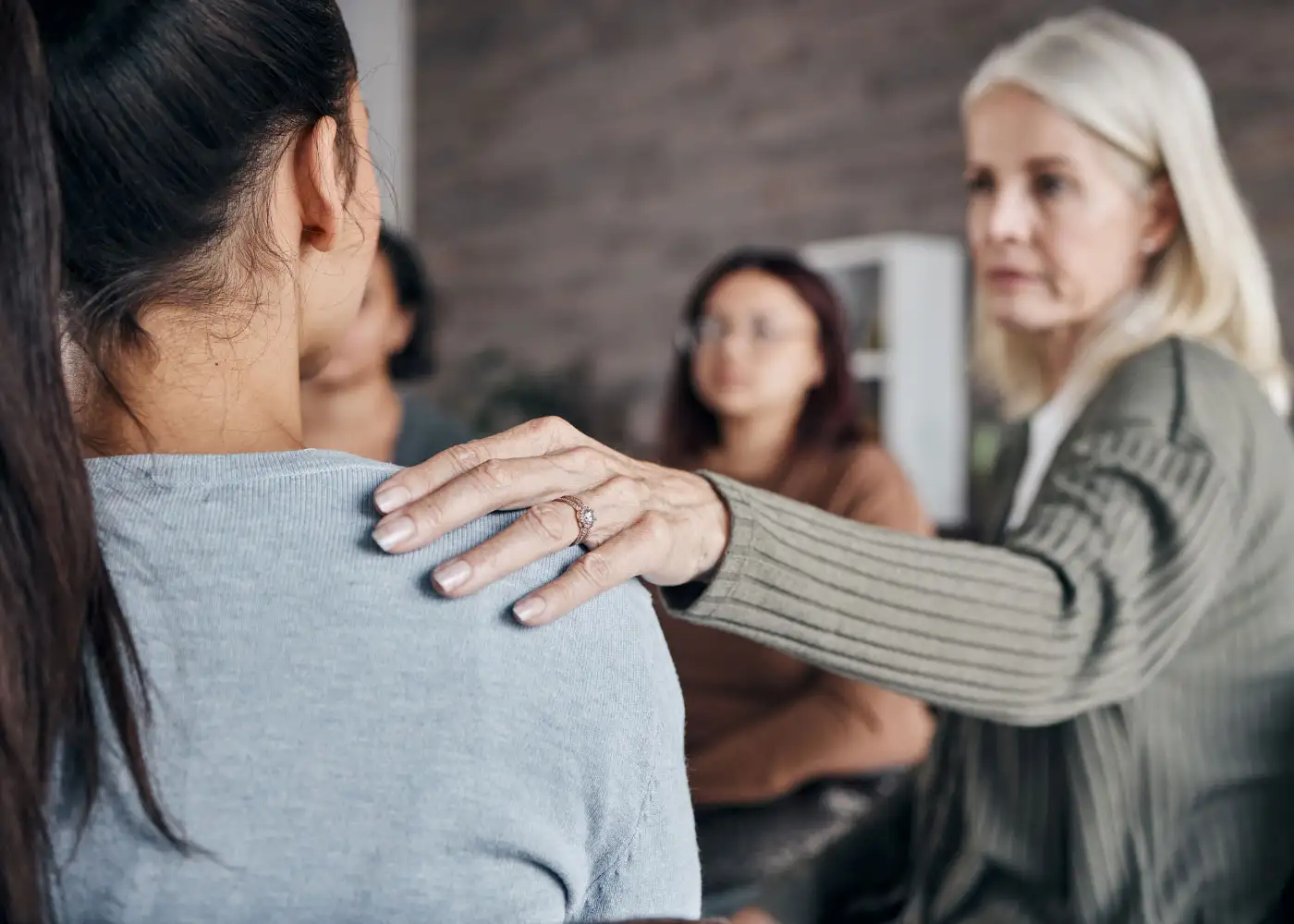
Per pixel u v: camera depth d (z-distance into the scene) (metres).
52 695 0.48
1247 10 3.46
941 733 1.19
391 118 6.22
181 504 0.52
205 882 0.49
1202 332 1.13
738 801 1.65
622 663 0.57
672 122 5.13
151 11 0.51
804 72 4.66
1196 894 0.98
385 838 0.50
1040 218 1.15
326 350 0.65
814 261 4.21
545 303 5.69
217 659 0.50
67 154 0.50
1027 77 1.14
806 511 0.82
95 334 0.53
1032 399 1.38
